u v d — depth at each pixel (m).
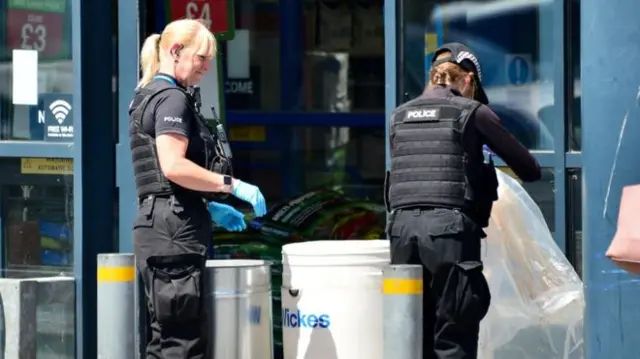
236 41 35.75
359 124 36.12
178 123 20.83
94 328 27.09
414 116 21.08
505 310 22.83
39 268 27.34
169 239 20.92
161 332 21.47
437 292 20.78
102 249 27.31
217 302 21.95
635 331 21.75
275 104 35.81
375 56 36.16
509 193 23.12
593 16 21.83
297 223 31.14
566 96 24.62
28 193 27.36
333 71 36.31
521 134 25.05
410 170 20.94
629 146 21.69
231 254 29.70
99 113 27.25
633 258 18.41
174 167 20.59
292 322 22.62
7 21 27.38
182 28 21.59
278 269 29.33
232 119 35.75
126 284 21.77
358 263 22.25
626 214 18.66
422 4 25.58
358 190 35.88
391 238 21.27
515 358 22.88
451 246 20.45
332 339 22.27
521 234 23.02
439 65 21.55
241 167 35.88
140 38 27.09
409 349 19.62
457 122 20.73
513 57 25.06
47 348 26.73
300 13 35.97
